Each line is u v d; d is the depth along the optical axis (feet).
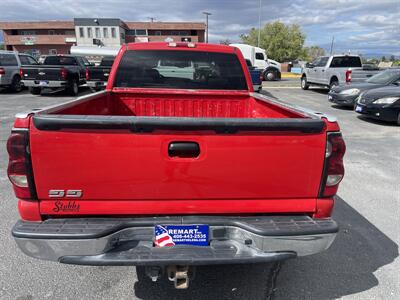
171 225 7.27
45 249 6.89
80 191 7.03
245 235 7.41
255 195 7.40
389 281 9.61
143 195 7.18
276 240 7.20
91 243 6.85
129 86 13.82
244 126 6.84
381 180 17.53
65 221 7.16
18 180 6.88
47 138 6.66
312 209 7.63
